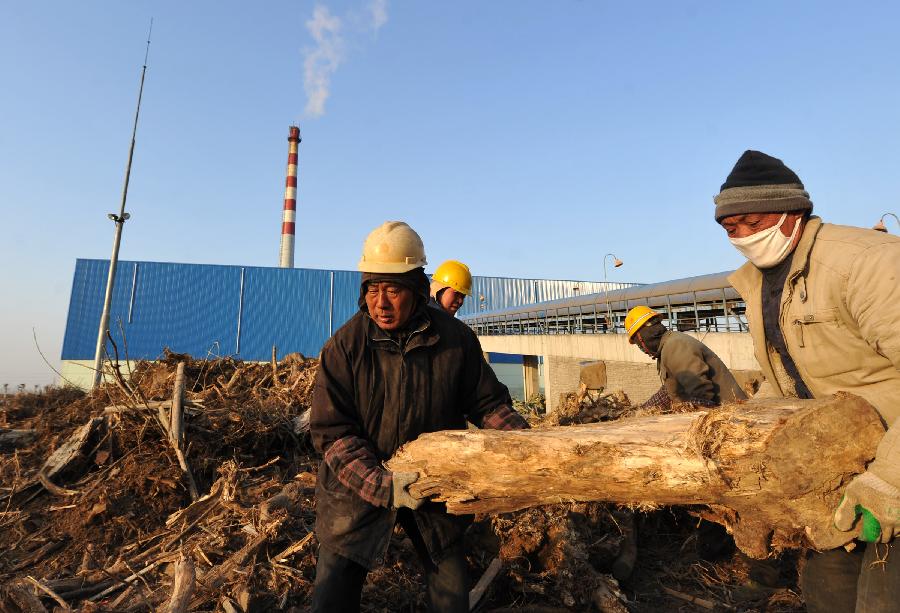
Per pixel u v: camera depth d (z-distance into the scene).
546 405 13.75
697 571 3.14
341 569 1.68
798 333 1.56
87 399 5.04
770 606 2.74
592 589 2.66
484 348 21.02
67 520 3.15
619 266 16.44
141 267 29.02
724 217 1.62
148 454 3.55
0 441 4.30
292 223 48.16
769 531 1.41
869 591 1.36
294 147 49.97
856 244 1.40
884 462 1.17
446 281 4.16
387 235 1.66
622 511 3.35
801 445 1.29
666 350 3.61
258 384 5.39
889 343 1.26
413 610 2.50
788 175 1.53
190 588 2.11
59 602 2.34
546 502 1.61
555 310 16.59
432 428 1.81
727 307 8.79
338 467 1.67
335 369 1.75
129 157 16.36
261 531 2.81
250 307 30.41
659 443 1.46
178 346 28.58
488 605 2.66
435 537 1.75
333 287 32.09
